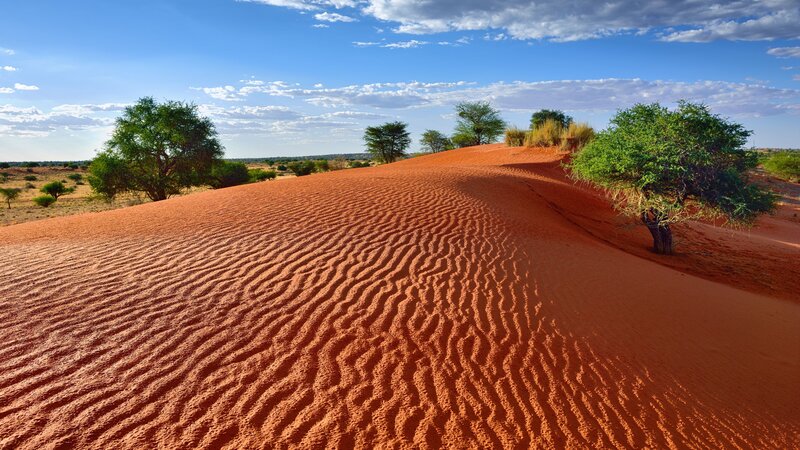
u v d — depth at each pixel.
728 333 7.15
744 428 4.75
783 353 6.77
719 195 12.15
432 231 10.11
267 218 10.52
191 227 9.80
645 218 14.12
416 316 6.03
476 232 10.38
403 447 3.70
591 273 8.74
